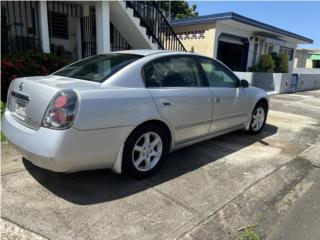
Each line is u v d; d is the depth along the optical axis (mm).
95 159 2965
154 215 2814
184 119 3830
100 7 8523
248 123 5418
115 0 8391
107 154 3037
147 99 3332
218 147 4863
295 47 20688
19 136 2990
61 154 2709
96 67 3598
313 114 8617
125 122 3105
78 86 2967
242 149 4828
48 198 2996
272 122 7094
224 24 13867
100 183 3361
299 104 10609
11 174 3443
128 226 2631
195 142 4270
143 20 9586
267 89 14273
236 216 2920
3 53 7422
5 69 6371
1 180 3297
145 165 3527
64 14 10328
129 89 3240
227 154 4547
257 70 15500
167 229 2625
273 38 17250
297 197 3449
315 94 14734
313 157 4734
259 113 5688
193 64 4180
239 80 5035
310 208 3193
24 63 6801
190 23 14141
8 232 2455
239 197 3238
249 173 3879
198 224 2719
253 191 3404
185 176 3682
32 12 9164
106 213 2799
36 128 2879
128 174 3400
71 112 2717
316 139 5734
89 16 9992
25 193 3061
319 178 4031
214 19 12992
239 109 4961
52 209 2812
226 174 3809
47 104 2787
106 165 3129
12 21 9133
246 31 15359
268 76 14164
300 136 5898
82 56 10695
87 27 10219
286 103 10680
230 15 12336
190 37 14672
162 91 3545
